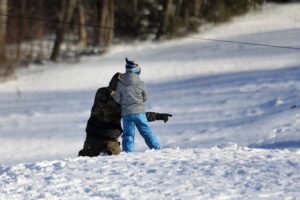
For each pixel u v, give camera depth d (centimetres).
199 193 1580
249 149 2327
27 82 8888
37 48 11244
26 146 4681
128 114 2394
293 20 12475
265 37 10719
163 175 1809
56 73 9294
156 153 2219
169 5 12244
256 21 12675
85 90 7981
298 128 3753
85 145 2420
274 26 11962
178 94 6606
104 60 10300
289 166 1867
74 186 1730
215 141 3809
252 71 7725
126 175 1834
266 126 3991
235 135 3900
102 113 2397
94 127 2408
